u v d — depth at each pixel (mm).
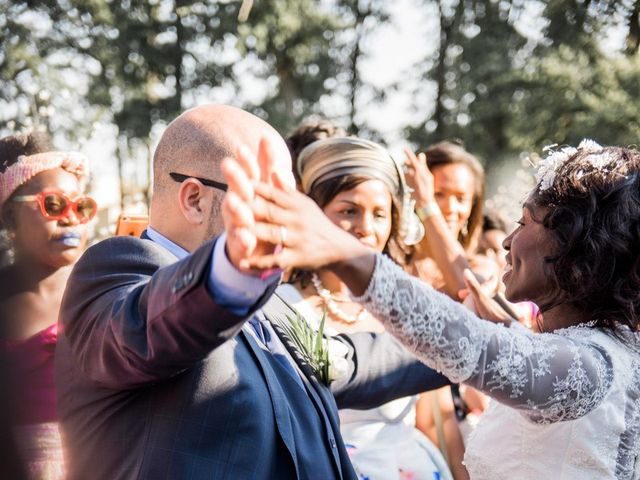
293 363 2467
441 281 4305
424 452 3697
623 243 2404
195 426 2105
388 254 3828
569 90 22172
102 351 2006
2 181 3018
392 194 3639
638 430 2443
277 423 2225
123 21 21812
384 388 2811
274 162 1772
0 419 1790
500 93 23797
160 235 2346
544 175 2582
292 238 1798
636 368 2447
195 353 1858
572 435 2357
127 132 21672
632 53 21438
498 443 2529
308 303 3600
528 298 2588
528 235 2561
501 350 2143
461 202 4777
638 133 21391
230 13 22750
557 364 2221
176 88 22656
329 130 4434
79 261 2244
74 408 2209
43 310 2805
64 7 20812
